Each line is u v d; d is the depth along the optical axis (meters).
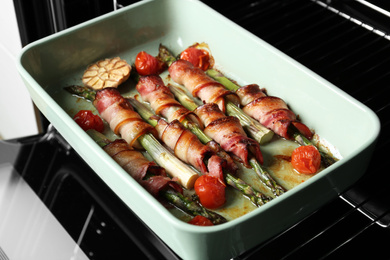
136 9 0.94
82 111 0.88
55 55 0.92
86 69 0.95
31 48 0.89
